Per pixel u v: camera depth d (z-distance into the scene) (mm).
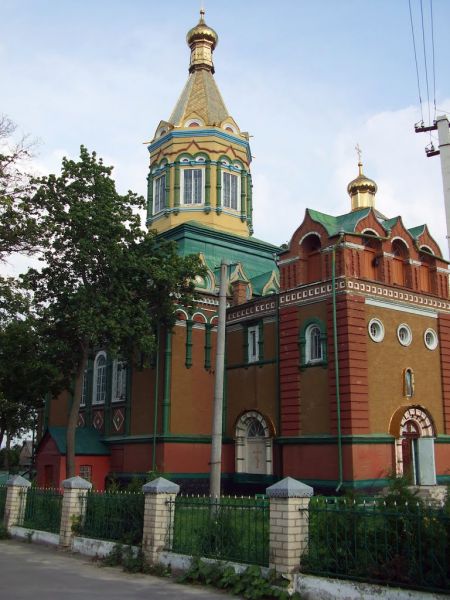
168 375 29531
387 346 25953
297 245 27641
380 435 24469
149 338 25984
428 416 26438
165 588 12656
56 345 25766
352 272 25516
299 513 11961
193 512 14500
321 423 25047
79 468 31625
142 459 30062
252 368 29422
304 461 25328
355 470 23344
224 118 39219
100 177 26000
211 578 12797
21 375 29094
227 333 31469
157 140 38875
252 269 36469
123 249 25781
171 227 36531
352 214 27281
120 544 15508
